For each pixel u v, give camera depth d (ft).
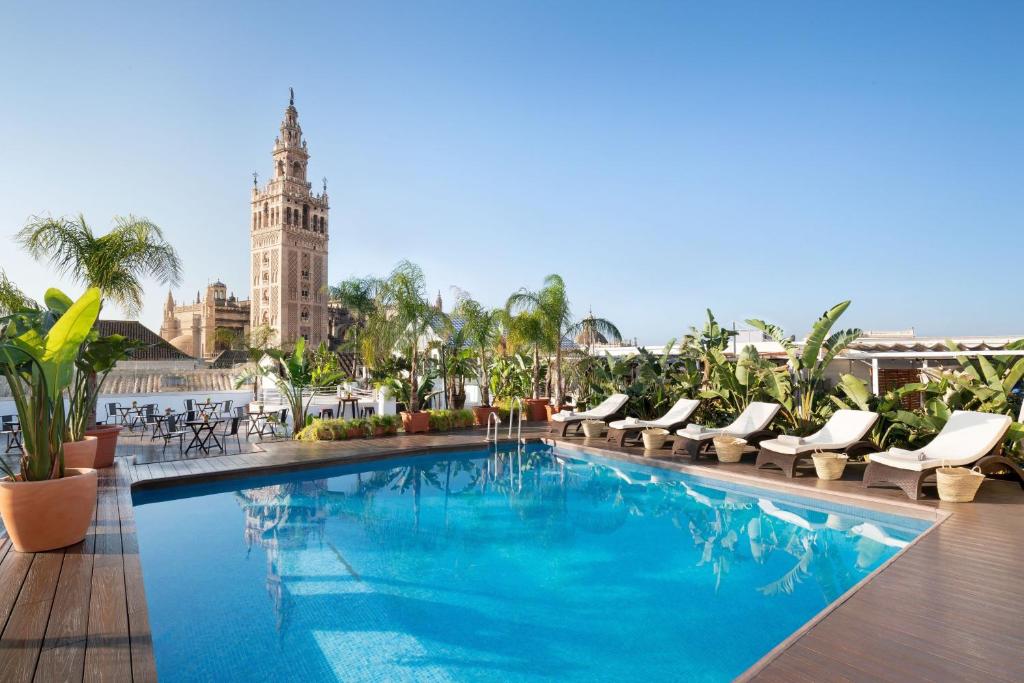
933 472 27.84
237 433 45.42
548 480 33.12
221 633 14.40
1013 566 16.47
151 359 141.59
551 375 61.72
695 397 45.68
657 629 14.69
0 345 15.53
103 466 31.24
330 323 302.86
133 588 14.25
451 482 32.63
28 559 16.26
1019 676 10.37
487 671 12.67
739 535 22.71
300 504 27.61
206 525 24.02
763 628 14.76
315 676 12.42
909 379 53.36
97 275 30.25
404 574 18.58
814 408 38.55
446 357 54.24
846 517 25.17
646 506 27.17
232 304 342.03
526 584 17.79
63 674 10.22
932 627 12.48
